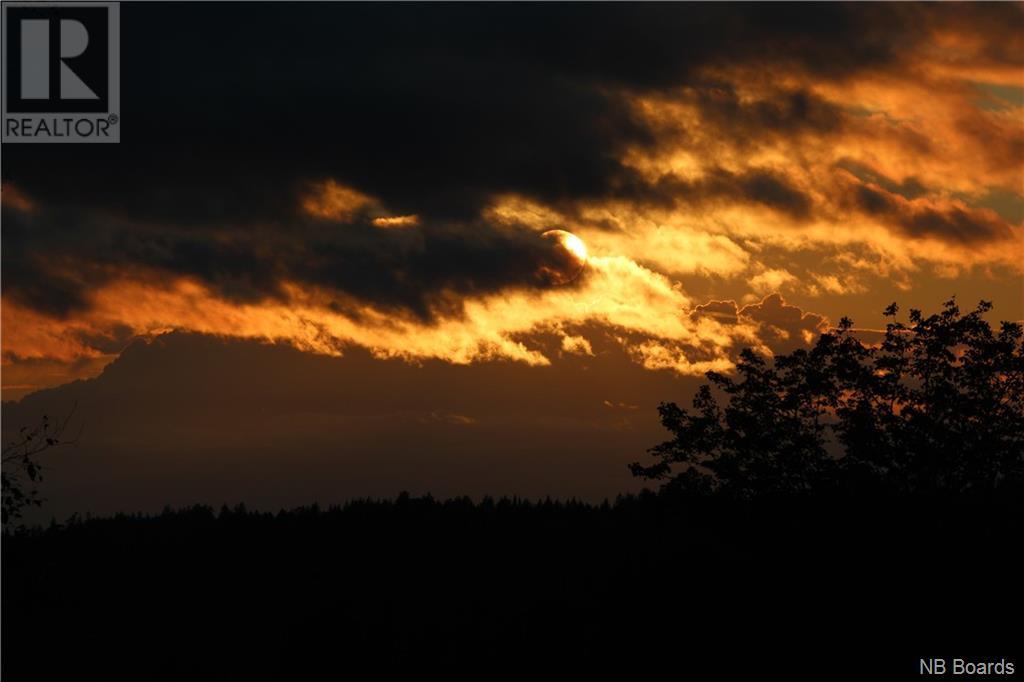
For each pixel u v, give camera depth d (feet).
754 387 451.94
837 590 411.95
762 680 383.04
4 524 224.94
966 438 406.62
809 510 426.92
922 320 430.20
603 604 494.18
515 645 460.96
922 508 402.93
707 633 423.64
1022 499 399.85
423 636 484.33
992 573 385.70
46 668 456.04
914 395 421.59
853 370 428.97
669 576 486.38
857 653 381.19
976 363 415.44
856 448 418.31
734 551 483.51
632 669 414.82
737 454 447.42
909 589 396.78
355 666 458.09
